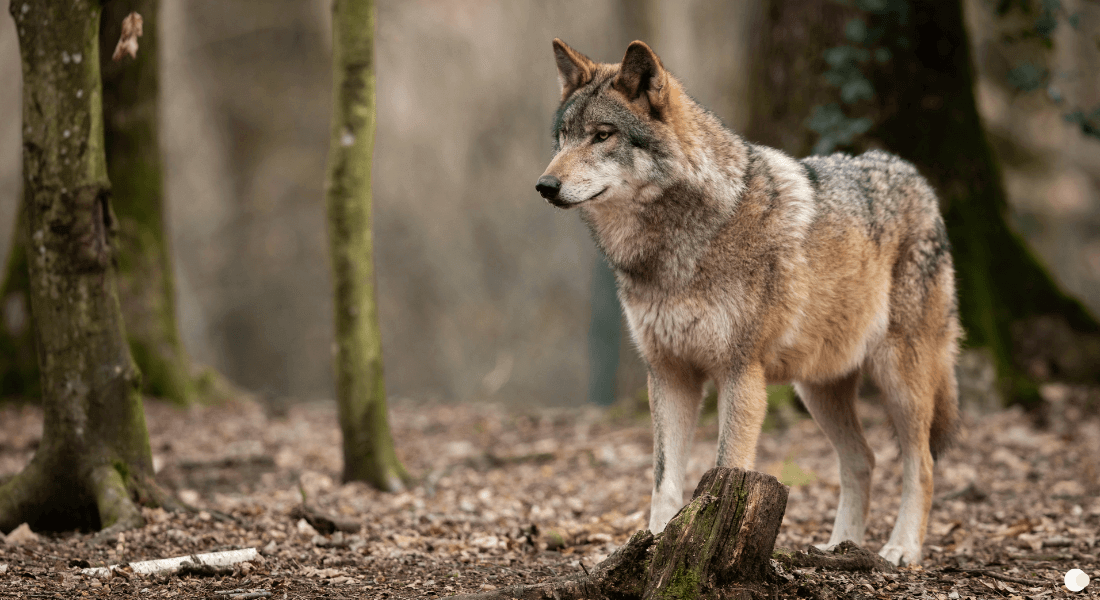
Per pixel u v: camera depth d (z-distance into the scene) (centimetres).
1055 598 593
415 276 4375
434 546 773
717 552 511
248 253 4225
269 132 4316
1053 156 3056
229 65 4212
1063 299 1419
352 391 1065
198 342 3894
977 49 2042
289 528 797
